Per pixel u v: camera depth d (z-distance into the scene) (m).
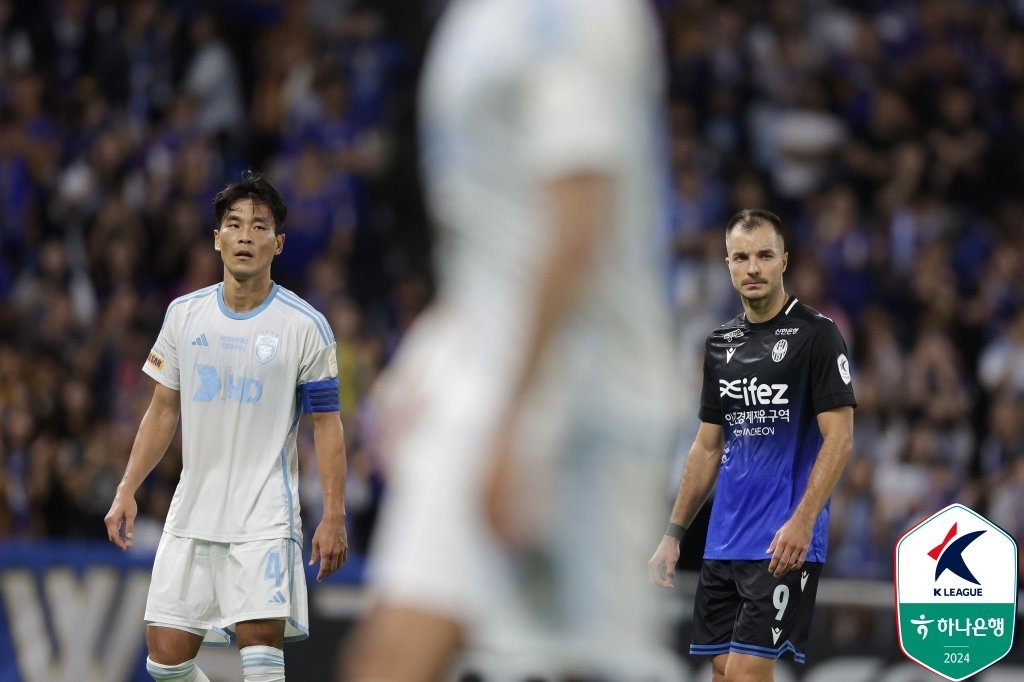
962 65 56.59
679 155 48.22
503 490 6.99
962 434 41.00
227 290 20.72
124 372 41.22
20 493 37.72
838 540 36.16
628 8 7.79
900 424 40.31
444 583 7.73
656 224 8.02
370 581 28.41
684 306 41.59
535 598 7.83
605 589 7.90
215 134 52.28
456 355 8.11
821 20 57.44
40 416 39.28
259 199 20.64
